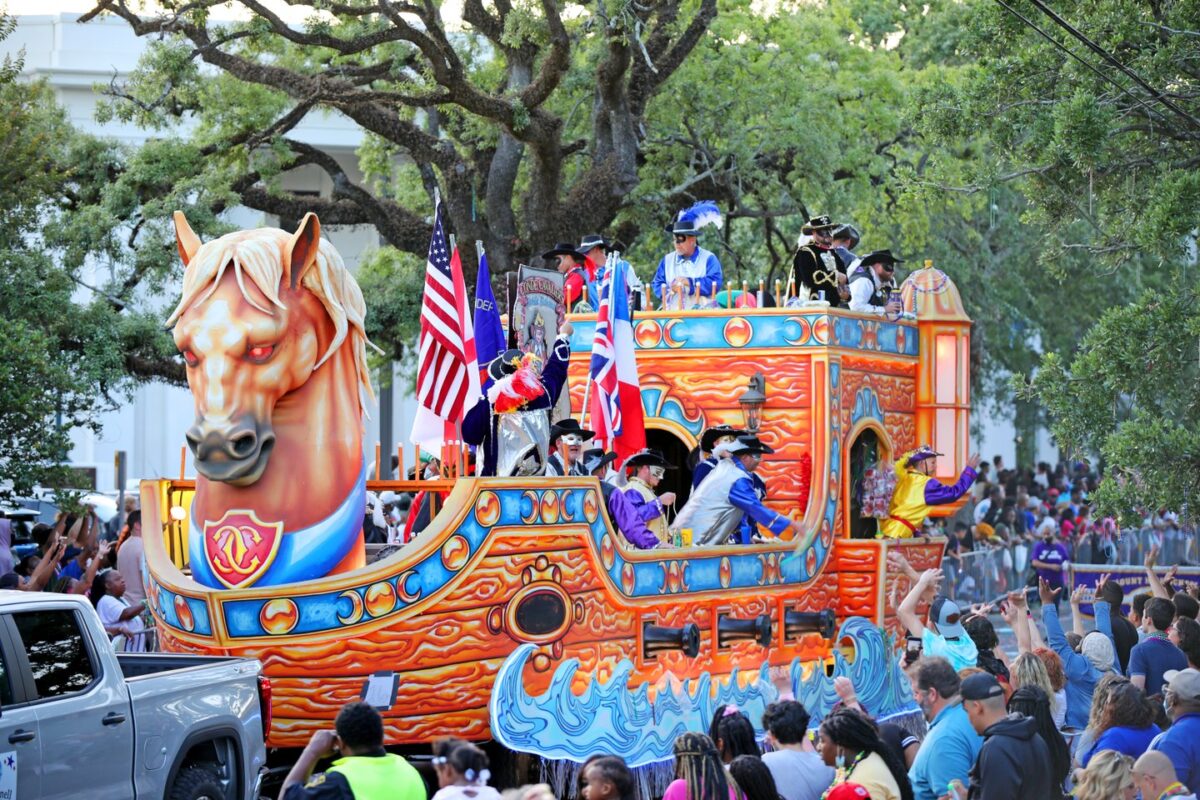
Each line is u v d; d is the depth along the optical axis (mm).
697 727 14961
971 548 34562
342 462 13195
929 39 45625
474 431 14328
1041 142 22406
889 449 18938
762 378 17469
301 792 8586
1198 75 22328
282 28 26484
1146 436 20328
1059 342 47906
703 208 19766
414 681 12680
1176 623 13680
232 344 12586
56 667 10352
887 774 9344
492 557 13031
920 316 19656
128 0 29688
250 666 12148
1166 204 20969
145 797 10820
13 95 25953
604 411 16125
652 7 27547
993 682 9992
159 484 14211
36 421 23109
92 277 34375
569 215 28828
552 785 13469
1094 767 9273
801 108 32219
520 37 26562
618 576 14164
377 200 30609
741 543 16484
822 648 17250
